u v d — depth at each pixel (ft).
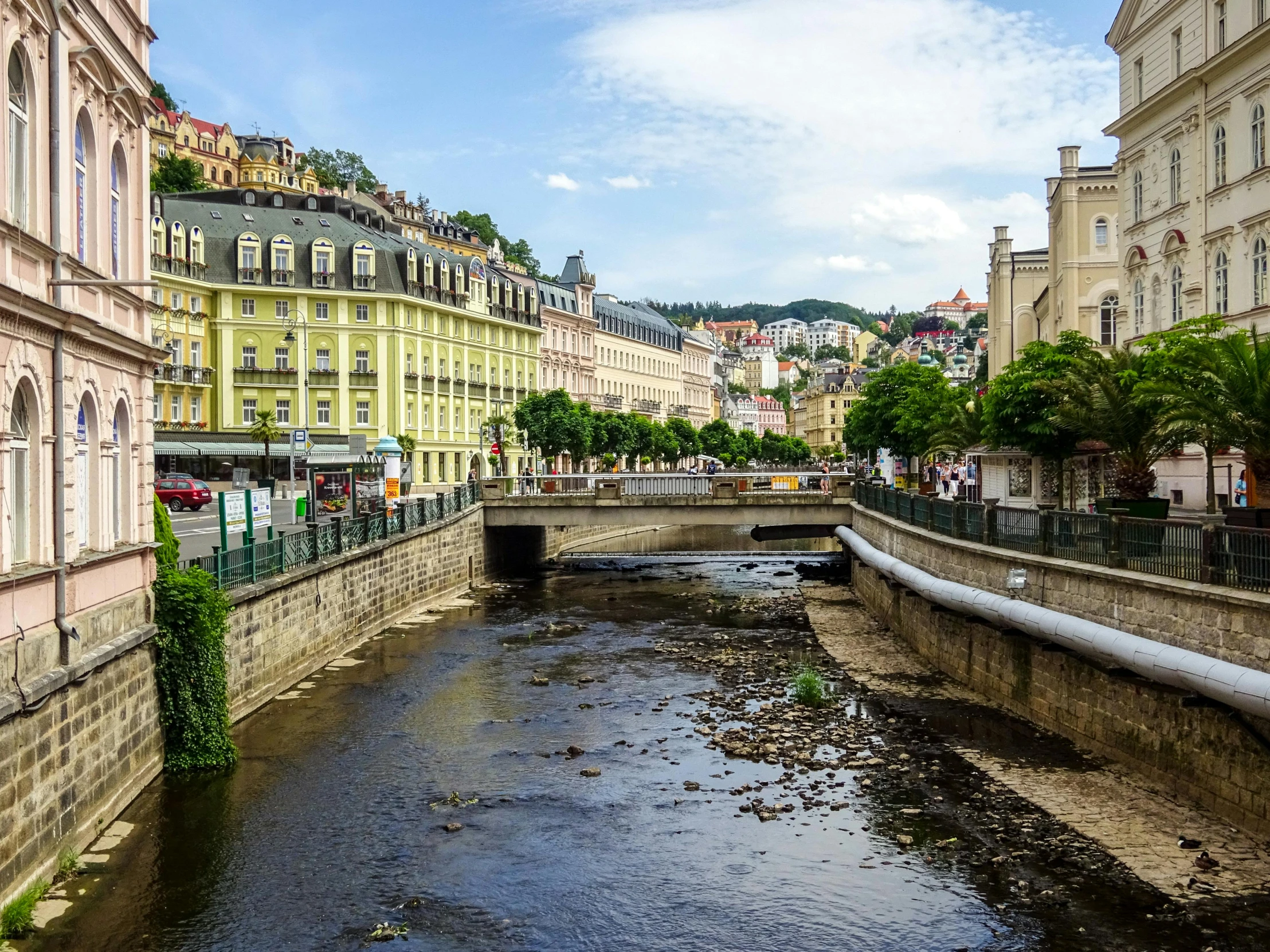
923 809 61.93
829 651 110.83
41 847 48.57
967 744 74.69
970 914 48.88
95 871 52.16
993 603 82.48
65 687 51.19
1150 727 65.00
